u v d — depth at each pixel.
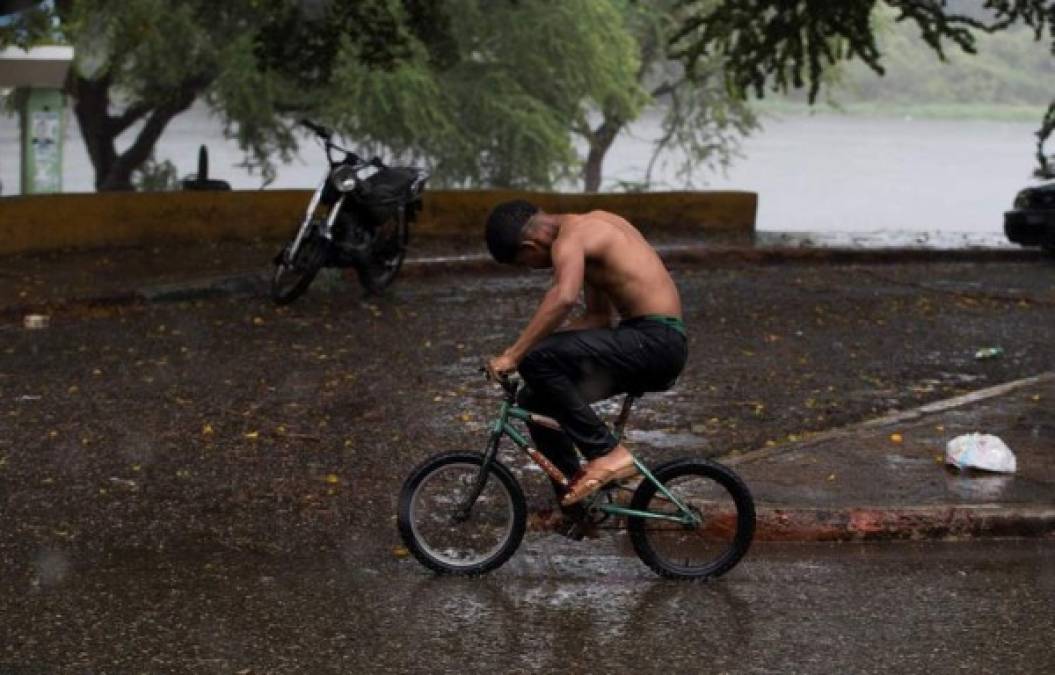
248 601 6.29
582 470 6.43
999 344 12.95
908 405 10.49
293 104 39.69
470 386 10.61
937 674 5.58
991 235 20.22
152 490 7.95
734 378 11.10
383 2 20.28
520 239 6.40
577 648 5.80
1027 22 17.84
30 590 6.38
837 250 18.00
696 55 19.00
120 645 5.75
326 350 11.76
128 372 10.82
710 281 16.09
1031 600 6.45
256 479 8.19
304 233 13.49
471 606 6.26
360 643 5.81
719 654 5.76
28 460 8.48
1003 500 7.66
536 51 41.69
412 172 14.10
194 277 14.32
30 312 12.88
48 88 26.52
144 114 43.44
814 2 17.88
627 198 19.09
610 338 6.30
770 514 7.28
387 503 7.80
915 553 7.15
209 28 37.41
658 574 6.66
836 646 5.86
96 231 16.28
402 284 15.16
